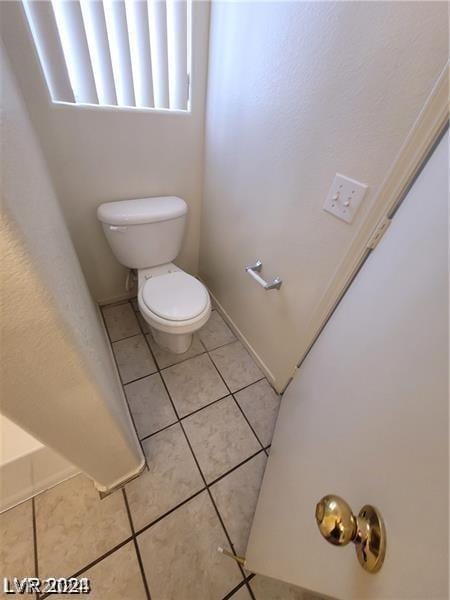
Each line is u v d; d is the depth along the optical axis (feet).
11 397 1.44
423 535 0.88
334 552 1.44
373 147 2.15
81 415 1.93
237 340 5.40
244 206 4.01
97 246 4.91
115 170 4.18
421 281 1.38
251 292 4.54
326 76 2.32
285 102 2.79
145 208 4.34
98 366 2.09
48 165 3.65
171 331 3.97
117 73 3.47
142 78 3.59
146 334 5.32
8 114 1.49
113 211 4.16
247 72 3.13
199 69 3.80
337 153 2.46
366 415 1.54
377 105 2.03
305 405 2.87
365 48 1.99
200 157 4.71
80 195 4.18
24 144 1.79
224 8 3.14
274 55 2.72
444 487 0.85
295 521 2.03
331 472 1.74
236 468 3.62
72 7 2.84
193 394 4.44
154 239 4.54
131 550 2.89
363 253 2.46
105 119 3.70
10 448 2.54
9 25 2.71
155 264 4.91
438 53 1.63
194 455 3.70
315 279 3.13
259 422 4.17
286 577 1.87
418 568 0.86
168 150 4.37
